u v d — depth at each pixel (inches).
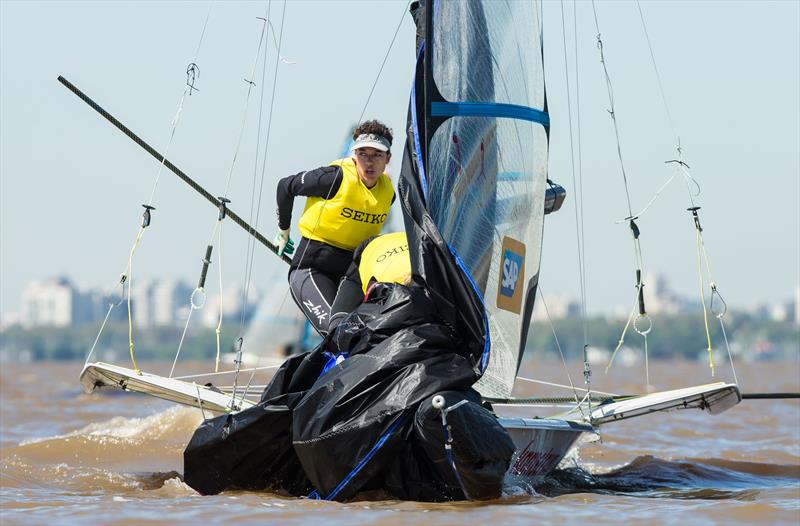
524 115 965.8
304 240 1039.0
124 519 762.8
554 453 998.4
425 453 858.1
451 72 919.7
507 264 958.4
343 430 844.6
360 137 1009.5
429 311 884.6
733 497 915.4
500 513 790.5
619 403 1053.8
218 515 780.6
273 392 928.9
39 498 886.4
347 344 901.2
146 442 1316.4
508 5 962.1
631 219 1046.4
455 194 912.9
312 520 760.3
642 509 810.8
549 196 1131.9
